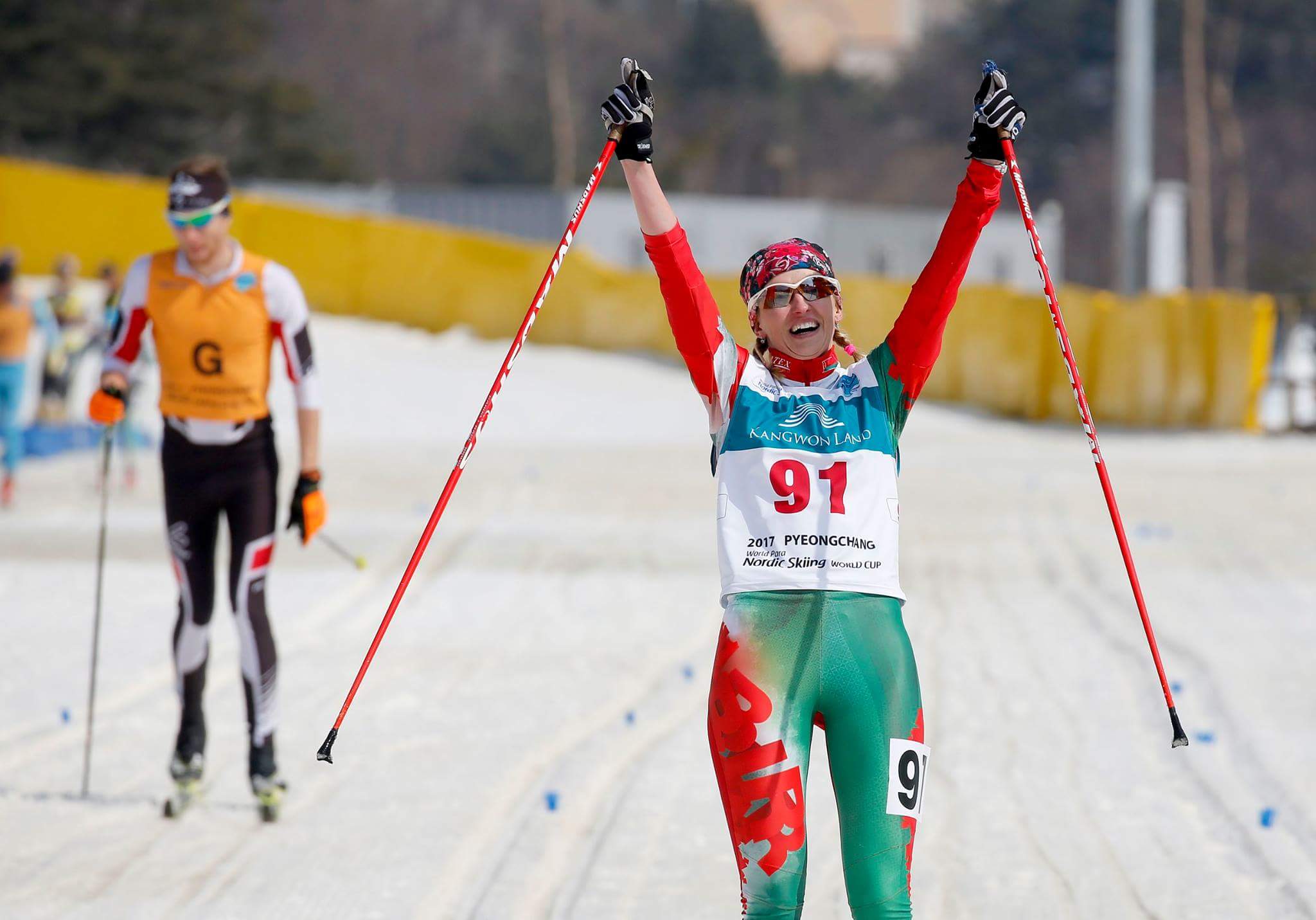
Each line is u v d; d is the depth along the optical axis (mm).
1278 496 52562
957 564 38750
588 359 87188
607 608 33312
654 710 25094
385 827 19344
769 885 12172
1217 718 24719
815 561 12703
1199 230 180375
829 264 13305
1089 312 81375
